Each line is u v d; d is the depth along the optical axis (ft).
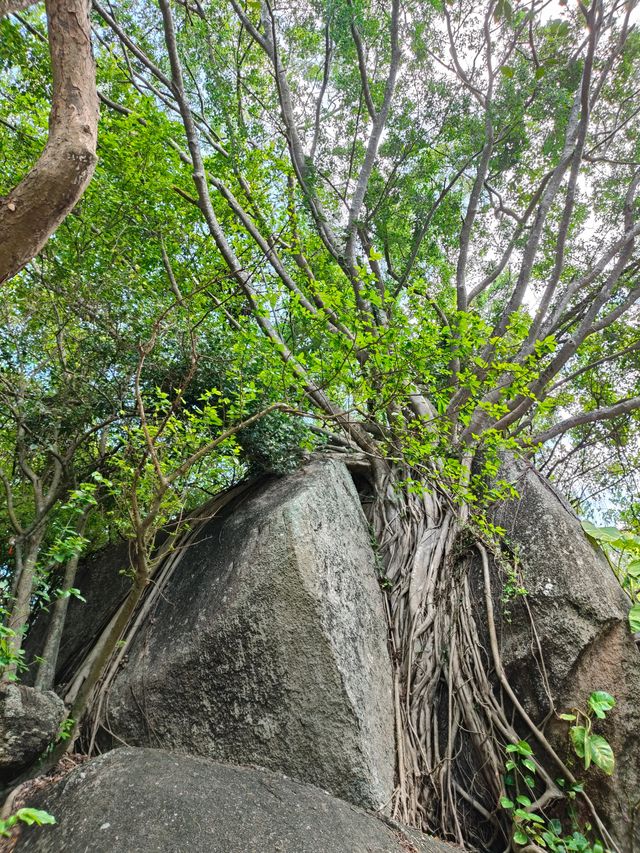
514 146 31.76
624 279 32.22
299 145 28.68
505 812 15.69
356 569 18.58
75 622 20.15
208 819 10.39
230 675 14.47
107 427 21.01
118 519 16.38
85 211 20.81
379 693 16.47
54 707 13.71
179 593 17.52
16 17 21.33
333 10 28.19
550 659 17.33
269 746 13.76
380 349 17.46
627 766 16.08
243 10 28.55
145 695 14.44
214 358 18.98
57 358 20.12
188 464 11.78
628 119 32.14
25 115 20.62
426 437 20.40
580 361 36.37
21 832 10.36
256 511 18.51
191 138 20.97
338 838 11.09
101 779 11.09
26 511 21.79
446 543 21.52
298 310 19.52
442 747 16.96
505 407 19.22
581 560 18.94
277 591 15.30
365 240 31.83
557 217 35.27
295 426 21.06
